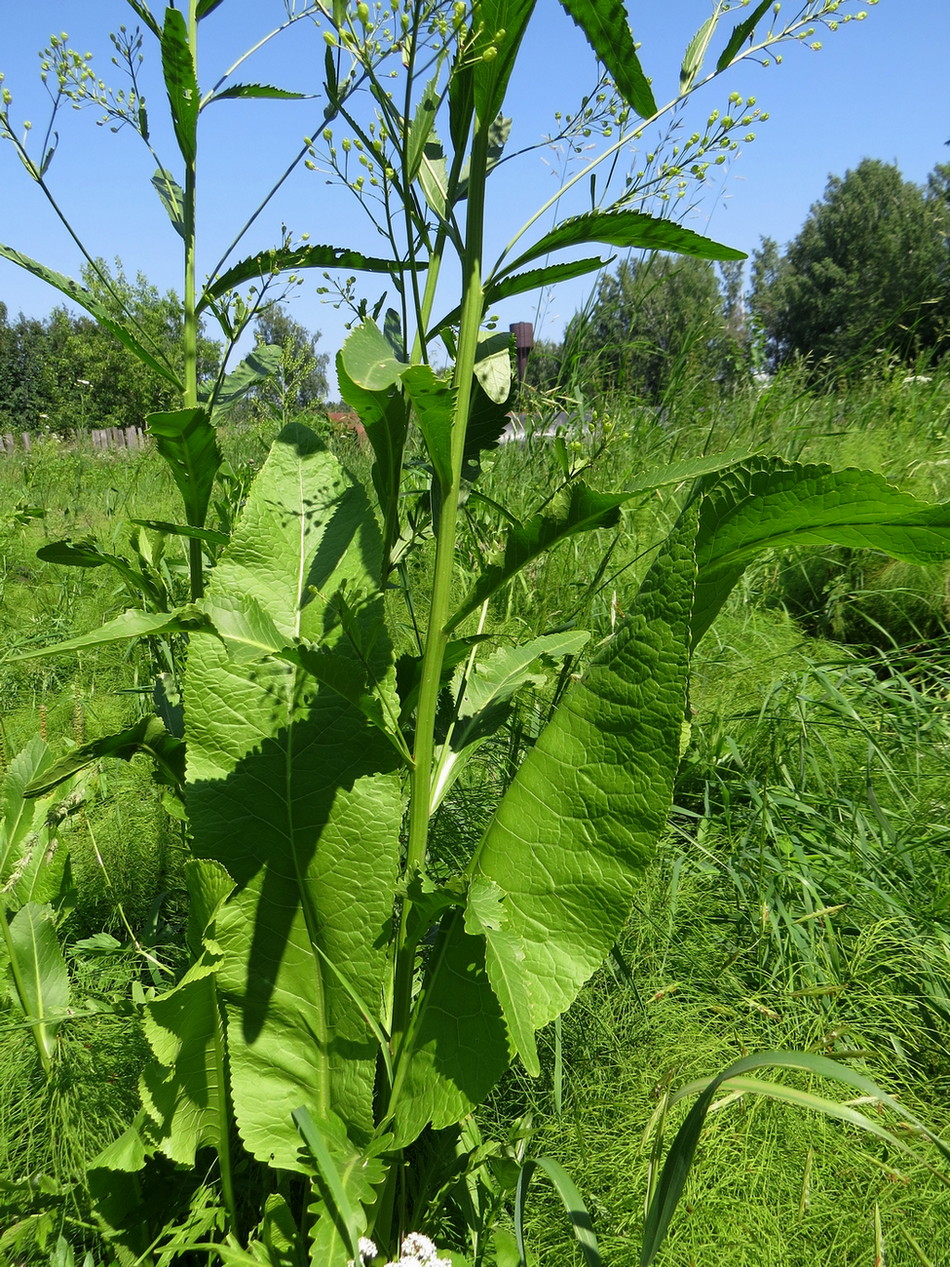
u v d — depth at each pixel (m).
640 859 1.35
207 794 1.52
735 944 2.37
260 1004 1.49
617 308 4.22
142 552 2.11
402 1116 1.42
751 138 1.42
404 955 1.47
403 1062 1.45
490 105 1.33
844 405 5.32
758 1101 1.76
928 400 4.91
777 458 1.33
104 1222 1.51
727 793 2.65
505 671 1.83
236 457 5.54
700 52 1.50
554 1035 1.99
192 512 1.93
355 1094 1.48
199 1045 1.43
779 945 2.20
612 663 1.40
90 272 1.88
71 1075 1.73
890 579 3.67
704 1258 1.54
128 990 2.23
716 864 2.57
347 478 1.70
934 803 2.72
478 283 1.38
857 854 2.52
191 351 1.98
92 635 1.19
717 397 5.18
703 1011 2.16
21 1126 1.73
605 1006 2.05
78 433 14.95
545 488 3.74
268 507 1.64
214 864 1.41
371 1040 1.47
